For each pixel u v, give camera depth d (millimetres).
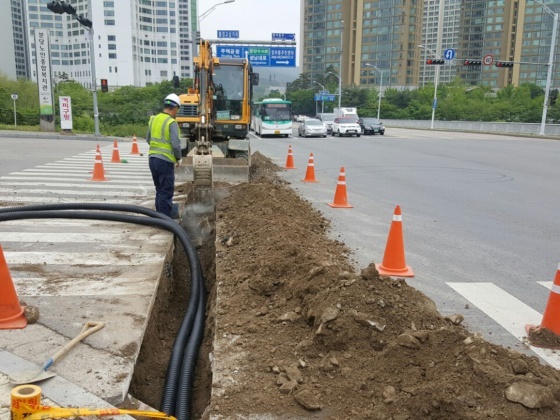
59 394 3102
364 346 3555
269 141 31953
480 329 4465
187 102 12648
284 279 4762
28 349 3633
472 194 11703
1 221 7508
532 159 20219
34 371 3289
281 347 3752
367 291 3928
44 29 30234
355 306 3787
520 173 15719
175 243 7074
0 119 37031
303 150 24172
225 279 5121
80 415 2752
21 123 37688
